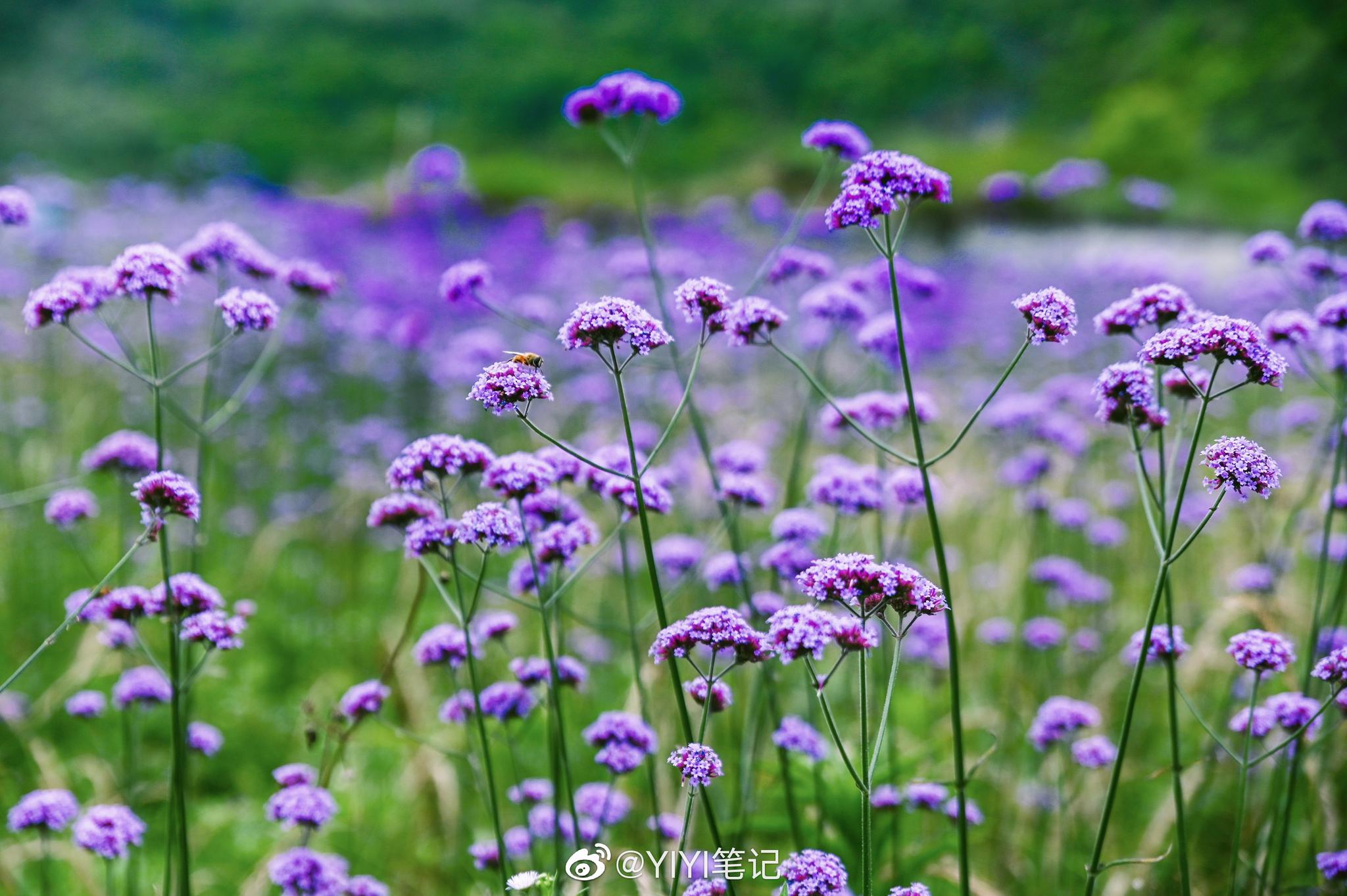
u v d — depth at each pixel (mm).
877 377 7258
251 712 6820
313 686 7316
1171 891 5008
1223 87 40344
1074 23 51844
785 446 10055
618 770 4105
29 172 30391
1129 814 5672
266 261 5121
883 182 3566
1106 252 15594
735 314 3887
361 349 11664
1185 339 3305
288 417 11141
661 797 5203
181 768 3867
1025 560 7883
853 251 18422
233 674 7262
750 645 3188
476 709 3887
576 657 6684
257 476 9922
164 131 42875
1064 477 8242
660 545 5375
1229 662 6227
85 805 5840
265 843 5801
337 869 4121
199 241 5023
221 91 49062
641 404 10195
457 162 10344
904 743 6152
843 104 52062
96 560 8180
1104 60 49000
